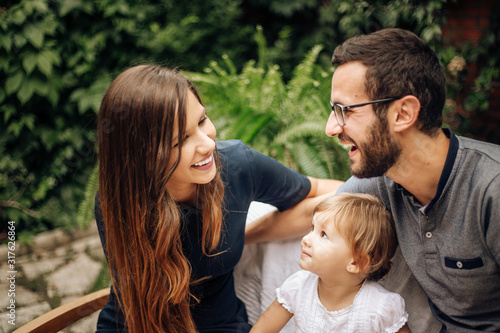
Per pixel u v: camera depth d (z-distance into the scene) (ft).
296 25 15.67
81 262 10.07
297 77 9.86
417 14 10.75
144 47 12.73
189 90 3.70
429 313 4.28
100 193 3.99
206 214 4.06
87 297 4.83
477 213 3.47
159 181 3.72
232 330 4.58
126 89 3.61
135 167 3.73
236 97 9.93
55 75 11.39
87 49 11.59
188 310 4.23
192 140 3.68
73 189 11.65
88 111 11.79
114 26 12.02
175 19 13.96
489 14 11.14
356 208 3.96
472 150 3.55
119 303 4.36
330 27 14.53
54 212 11.38
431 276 3.92
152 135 3.59
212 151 3.83
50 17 11.03
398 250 4.33
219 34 14.51
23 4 10.70
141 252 4.00
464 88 11.76
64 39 11.49
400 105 3.47
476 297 3.74
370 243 3.89
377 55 3.47
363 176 3.82
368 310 4.01
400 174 3.76
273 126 9.62
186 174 3.76
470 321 3.87
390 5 11.46
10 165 11.12
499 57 11.23
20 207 11.05
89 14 11.69
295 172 4.84
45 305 8.52
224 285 4.69
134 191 3.82
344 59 3.59
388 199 4.18
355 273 4.05
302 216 4.79
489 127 11.90
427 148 3.61
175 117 3.55
